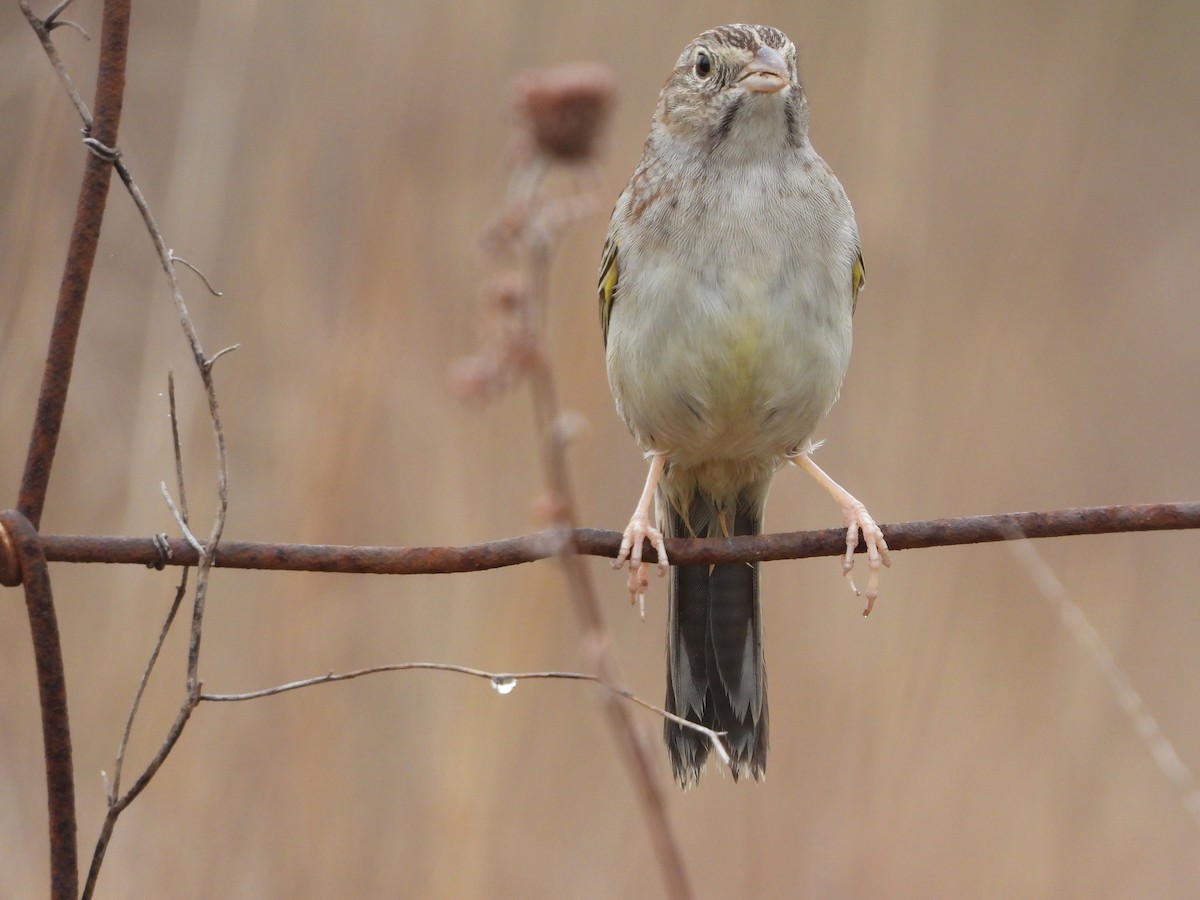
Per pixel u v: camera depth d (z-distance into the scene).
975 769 11.36
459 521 11.01
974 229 15.18
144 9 12.52
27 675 10.53
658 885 10.73
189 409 10.68
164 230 11.03
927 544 6.05
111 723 10.08
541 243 5.04
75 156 10.87
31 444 5.02
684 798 11.19
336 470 10.66
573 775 10.95
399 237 11.30
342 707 10.49
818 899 10.75
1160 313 17.66
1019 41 16.86
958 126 16.28
